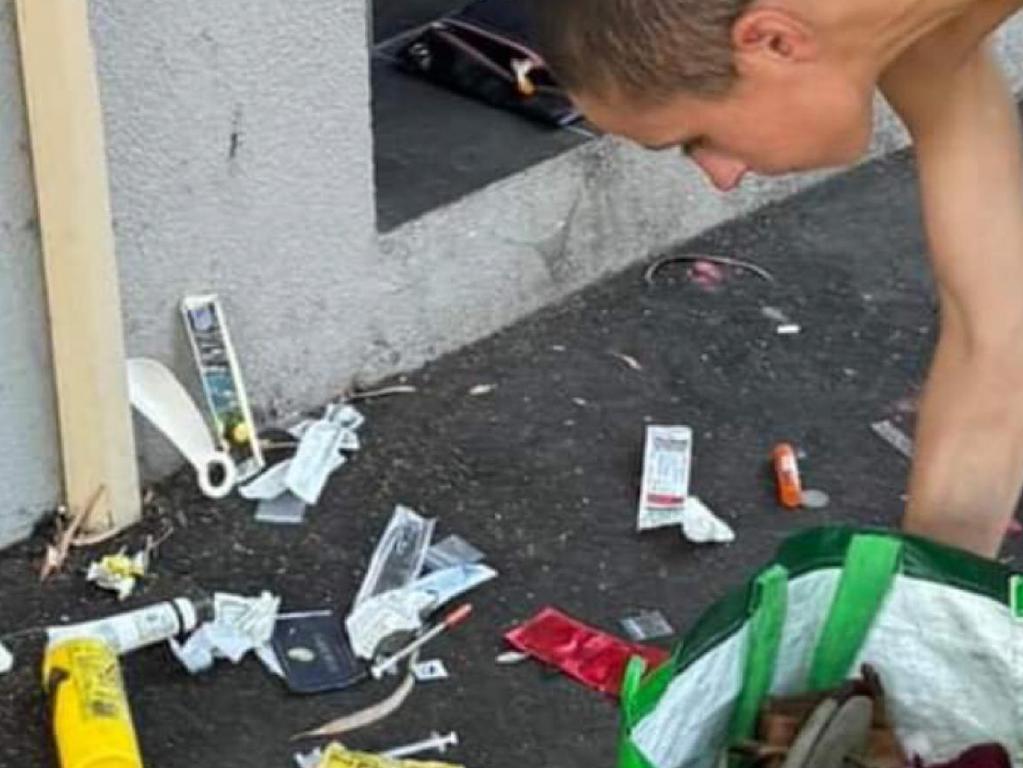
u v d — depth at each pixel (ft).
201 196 8.94
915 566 6.34
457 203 10.00
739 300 10.79
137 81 8.50
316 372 9.75
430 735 8.14
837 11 5.26
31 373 8.68
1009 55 12.42
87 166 8.25
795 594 6.36
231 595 8.70
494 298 10.36
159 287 9.00
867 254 11.23
